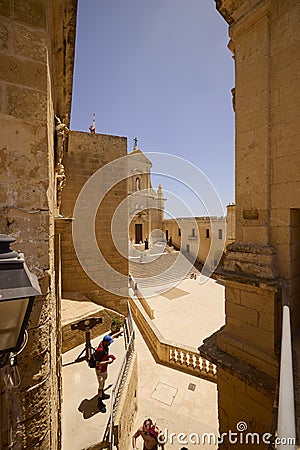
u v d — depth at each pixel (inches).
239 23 144.5
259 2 133.0
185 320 504.1
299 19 119.5
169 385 291.0
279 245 126.5
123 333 345.7
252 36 139.4
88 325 275.6
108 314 364.2
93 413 189.5
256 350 127.1
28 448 68.0
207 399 266.4
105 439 165.6
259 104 135.4
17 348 46.2
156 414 245.4
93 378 237.1
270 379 117.7
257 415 125.4
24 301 42.8
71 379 235.5
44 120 73.1
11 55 67.6
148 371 319.6
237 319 142.3
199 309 577.3
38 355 71.2
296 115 120.2
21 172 68.4
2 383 60.2
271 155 131.2
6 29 67.1
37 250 71.1
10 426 63.7
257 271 129.3
